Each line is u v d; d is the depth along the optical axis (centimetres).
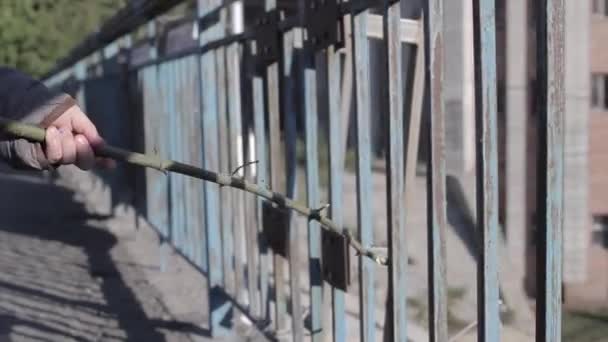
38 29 2289
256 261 531
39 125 179
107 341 572
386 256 328
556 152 218
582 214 566
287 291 583
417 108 377
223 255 555
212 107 563
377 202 654
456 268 560
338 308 376
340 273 363
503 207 569
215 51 553
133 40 1053
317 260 401
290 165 427
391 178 310
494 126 241
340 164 369
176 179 741
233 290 555
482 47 238
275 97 445
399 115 307
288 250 432
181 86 709
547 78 215
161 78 807
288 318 529
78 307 664
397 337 315
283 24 421
